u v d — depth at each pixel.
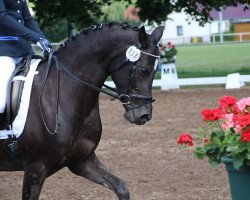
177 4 34.34
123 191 8.21
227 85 27.94
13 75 8.29
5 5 8.48
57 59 8.32
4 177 12.62
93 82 8.12
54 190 11.43
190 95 25.62
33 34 8.20
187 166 13.06
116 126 18.55
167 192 11.08
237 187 8.10
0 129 8.26
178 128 17.70
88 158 8.32
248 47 67.00
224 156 8.12
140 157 14.05
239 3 34.12
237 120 7.77
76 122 8.09
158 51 7.77
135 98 7.71
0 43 8.46
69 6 33.16
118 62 7.92
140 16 34.97
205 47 74.94
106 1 34.00
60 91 8.14
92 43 8.09
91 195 11.05
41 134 8.00
